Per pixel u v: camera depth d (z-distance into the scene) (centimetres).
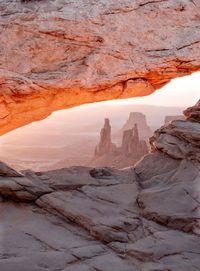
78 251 959
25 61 1276
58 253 945
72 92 1337
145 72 1352
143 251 959
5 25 1257
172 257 941
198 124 1423
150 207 1172
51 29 1270
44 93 1309
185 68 1405
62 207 1158
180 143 1405
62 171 1433
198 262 924
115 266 899
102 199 1235
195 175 1272
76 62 1301
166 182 1325
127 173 1468
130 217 1133
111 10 1305
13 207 1195
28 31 1267
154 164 1473
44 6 1273
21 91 1272
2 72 1253
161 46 1349
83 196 1249
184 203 1164
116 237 1025
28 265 882
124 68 1327
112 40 1310
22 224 1094
